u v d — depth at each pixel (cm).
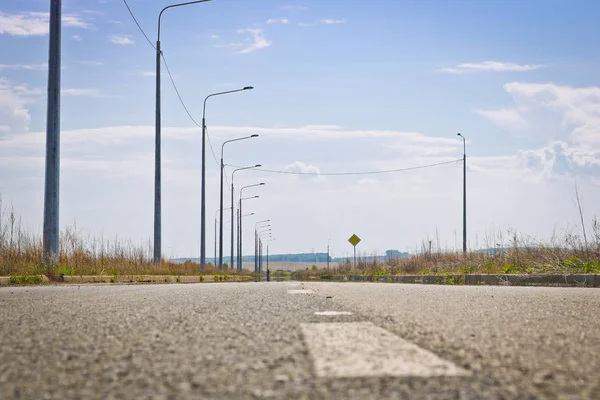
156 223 2722
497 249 2783
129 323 566
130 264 2494
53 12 1811
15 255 1806
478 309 695
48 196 1802
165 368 362
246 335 488
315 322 569
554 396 292
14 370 358
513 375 337
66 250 2116
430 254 3800
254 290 1141
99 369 360
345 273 5588
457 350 417
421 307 721
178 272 3031
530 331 508
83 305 762
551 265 2116
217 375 341
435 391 299
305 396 292
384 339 458
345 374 336
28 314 650
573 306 746
